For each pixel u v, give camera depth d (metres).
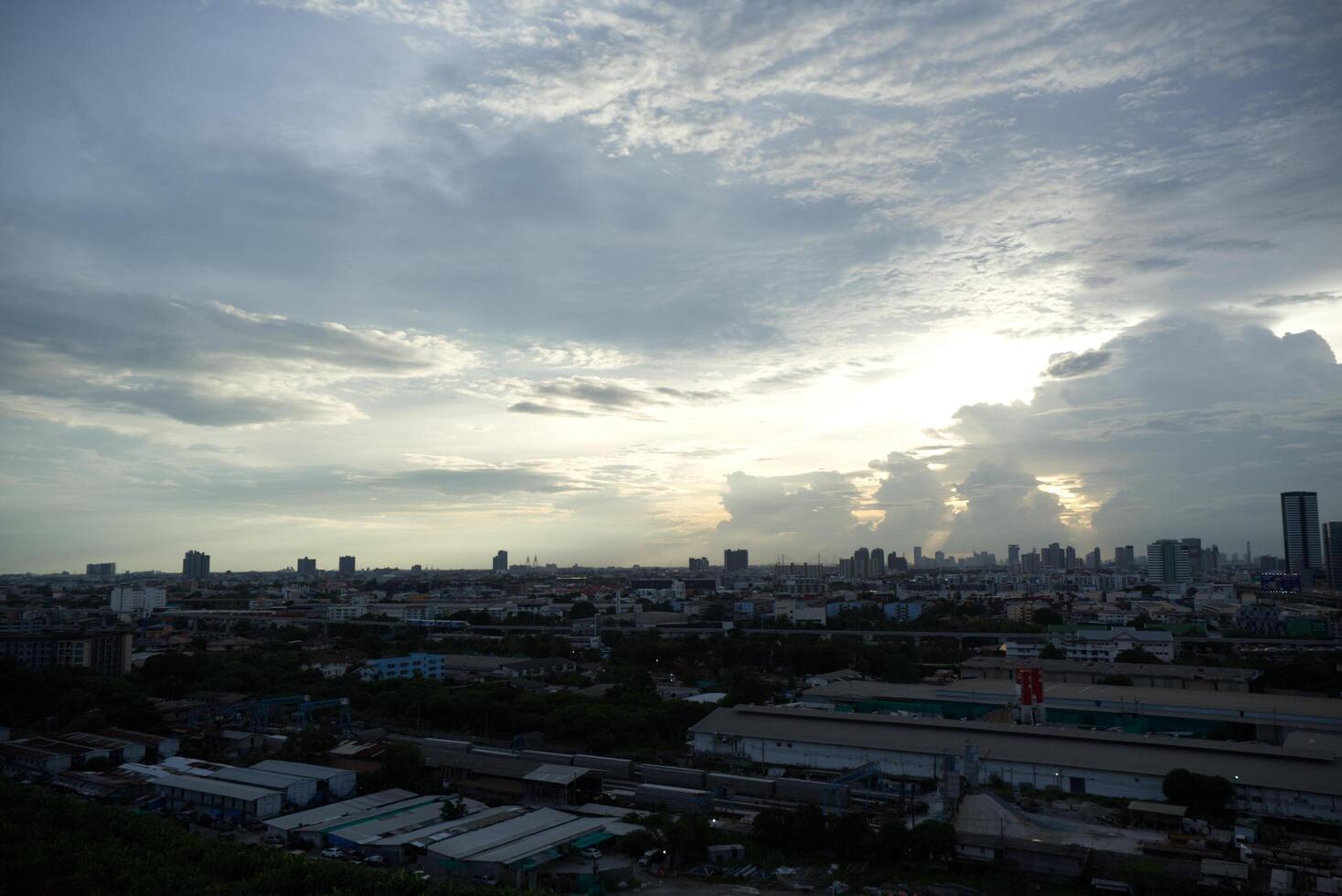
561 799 109.38
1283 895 77.44
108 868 85.00
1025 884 82.81
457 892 75.56
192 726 156.38
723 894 81.81
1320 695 184.50
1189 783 101.69
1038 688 143.50
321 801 112.12
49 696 161.88
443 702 160.75
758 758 132.25
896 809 105.12
